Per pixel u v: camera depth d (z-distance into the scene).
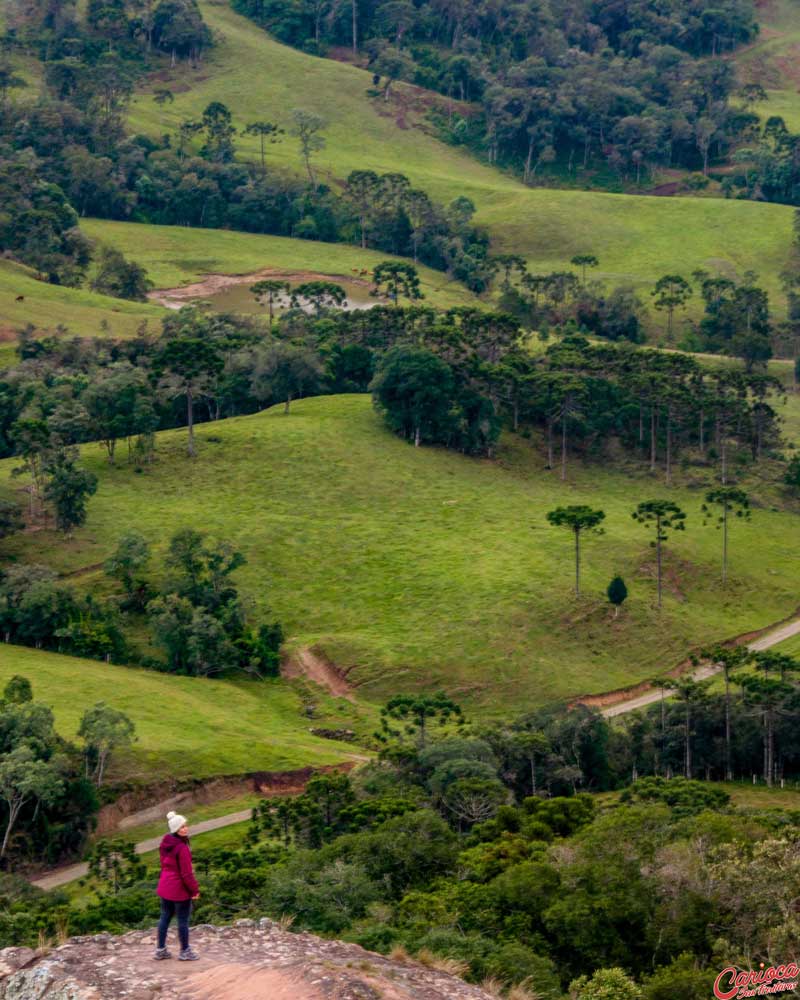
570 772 99.44
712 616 134.62
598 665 124.19
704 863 50.62
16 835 86.00
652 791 89.88
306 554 141.50
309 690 119.56
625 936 50.12
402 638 126.00
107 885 76.25
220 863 72.19
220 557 132.75
